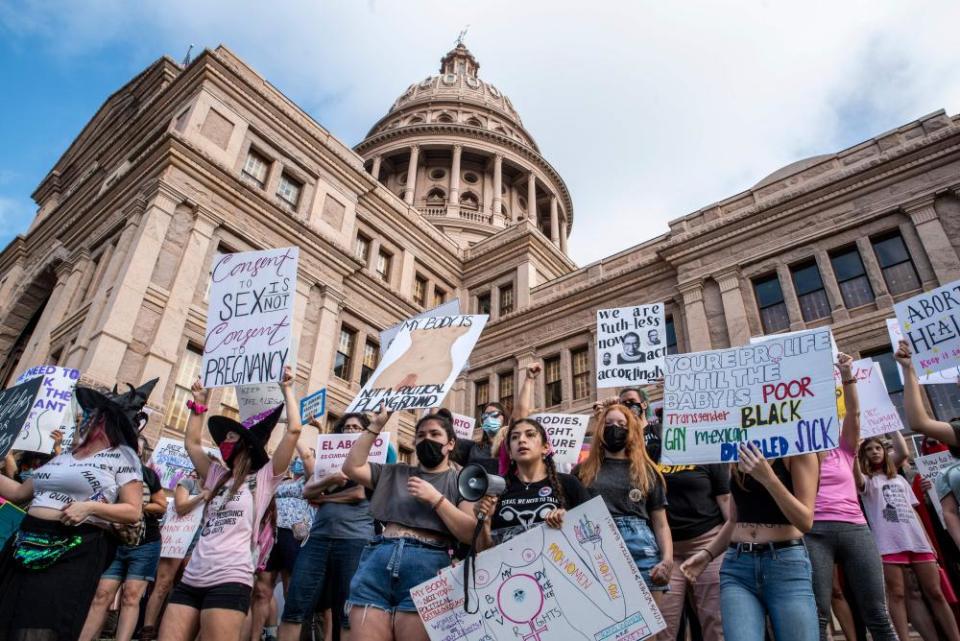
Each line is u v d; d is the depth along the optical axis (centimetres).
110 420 497
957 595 743
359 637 424
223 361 627
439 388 515
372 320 2416
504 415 769
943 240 1672
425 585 411
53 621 419
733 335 1914
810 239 1900
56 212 2539
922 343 656
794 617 382
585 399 2230
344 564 631
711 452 461
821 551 533
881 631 510
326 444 691
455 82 5675
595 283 2375
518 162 4525
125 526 477
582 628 382
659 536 518
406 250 2772
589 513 411
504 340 2614
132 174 2022
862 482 710
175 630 456
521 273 2791
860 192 1866
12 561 436
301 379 2034
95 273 2016
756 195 2108
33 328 2477
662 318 841
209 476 545
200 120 2066
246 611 476
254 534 505
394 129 4525
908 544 669
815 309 1834
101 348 1554
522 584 400
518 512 455
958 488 562
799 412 443
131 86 2741
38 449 781
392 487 486
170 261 1811
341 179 2520
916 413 572
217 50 2253
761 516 421
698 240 2136
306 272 2189
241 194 2059
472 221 4009
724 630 403
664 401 501
